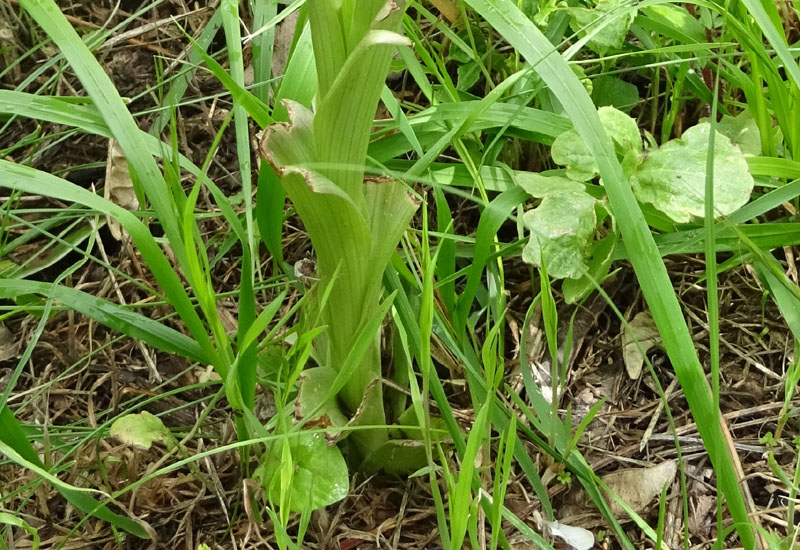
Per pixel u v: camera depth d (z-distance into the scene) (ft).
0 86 2.30
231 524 1.68
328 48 1.36
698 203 1.71
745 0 1.65
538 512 1.70
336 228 1.43
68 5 2.40
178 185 1.53
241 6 2.32
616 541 1.69
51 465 1.74
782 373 1.88
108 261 2.12
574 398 1.88
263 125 1.64
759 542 1.61
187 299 1.51
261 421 1.78
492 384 1.58
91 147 2.24
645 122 2.20
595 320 1.95
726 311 1.97
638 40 2.20
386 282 1.70
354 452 1.71
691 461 1.77
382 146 1.91
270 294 2.01
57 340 1.99
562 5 2.01
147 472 1.71
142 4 2.41
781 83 1.81
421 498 1.72
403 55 1.90
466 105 1.86
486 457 1.62
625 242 1.51
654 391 1.88
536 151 2.11
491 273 1.83
